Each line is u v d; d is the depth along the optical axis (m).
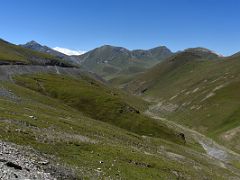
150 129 123.94
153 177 52.72
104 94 144.62
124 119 125.62
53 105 110.50
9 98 90.81
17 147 41.50
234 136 146.50
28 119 63.25
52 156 45.56
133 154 61.56
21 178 27.31
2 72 155.75
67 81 171.88
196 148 124.19
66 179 36.56
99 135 75.06
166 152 87.31
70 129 68.69
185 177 60.50
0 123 52.22
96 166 48.34
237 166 104.69
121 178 46.66
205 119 184.88
